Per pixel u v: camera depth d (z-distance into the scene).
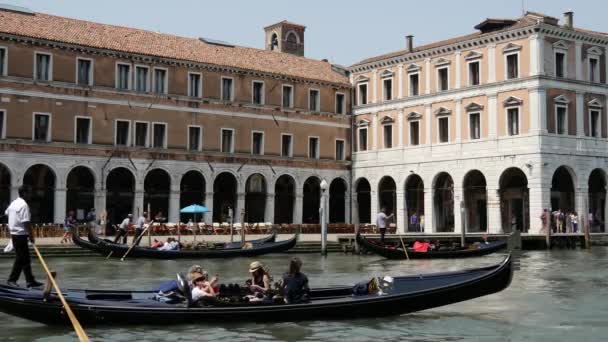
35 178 46.41
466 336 14.80
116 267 28.95
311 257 35.78
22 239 16.09
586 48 48.34
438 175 51.50
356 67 57.62
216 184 52.62
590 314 17.42
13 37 42.91
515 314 17.38
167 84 48.91
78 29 47.06
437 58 51.81
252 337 14.38
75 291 16.05
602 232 48.75
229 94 51.84
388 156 54.81
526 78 46.09
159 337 14.30
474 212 50.59
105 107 46.41
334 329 15.20
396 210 54.59
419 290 16.22
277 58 56.47
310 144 55.69
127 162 47.00
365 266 30.34
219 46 53.97
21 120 43.34
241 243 35.59
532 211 45.59
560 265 30.92
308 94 55.56
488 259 34.03
